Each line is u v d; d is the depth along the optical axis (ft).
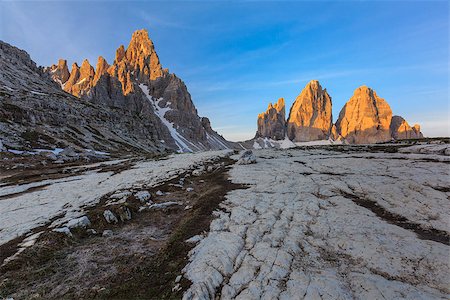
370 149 204.95
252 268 46.52
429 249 48.65
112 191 112.57
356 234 56.80
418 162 117.29
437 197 73.41
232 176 128.36
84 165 225.35
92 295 42.98
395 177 96.73
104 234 67.92
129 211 81.92
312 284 41.06
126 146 430.61
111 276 48.62
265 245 54.03
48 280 48.37
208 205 83.35
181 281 44.29
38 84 514.68
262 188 99.76
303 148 265.13
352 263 46.70
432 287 38.96
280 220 67.26
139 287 44.32
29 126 311.27
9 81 427.74
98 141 386.32
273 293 39.58
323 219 66.28
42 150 263.49
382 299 37.17
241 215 72.08
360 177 103.19
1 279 48.67
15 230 73.05
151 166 186.70
